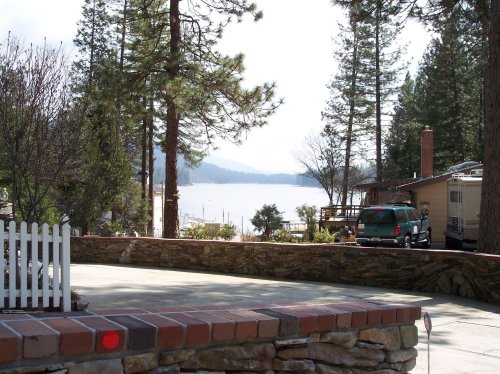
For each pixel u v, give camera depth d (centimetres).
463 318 802
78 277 1134
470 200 2203
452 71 4603
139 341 303
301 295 960
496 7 1170
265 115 1941
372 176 4969
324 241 2297
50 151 750
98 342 289
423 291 1052
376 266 1113
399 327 416
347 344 387
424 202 2773
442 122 4688
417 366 546
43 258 501
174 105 1859
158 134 3319
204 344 333
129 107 1950
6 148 706
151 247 1442
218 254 1338
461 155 4722
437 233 2764
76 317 326
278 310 388
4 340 262
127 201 2812
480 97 4672
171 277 1188
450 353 598
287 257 1236
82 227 2017
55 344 276
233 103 1941
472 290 970
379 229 2083
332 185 4819
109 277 1147
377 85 4406
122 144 2053
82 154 894
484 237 1164
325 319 375
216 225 2553
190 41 2000
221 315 358
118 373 298
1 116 704
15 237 491
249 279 1190
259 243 1281
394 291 1052
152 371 312
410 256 1077
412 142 4856
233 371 344
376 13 1410
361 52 4347
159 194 4338
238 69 1912
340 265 1160
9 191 965
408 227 2164
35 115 726
